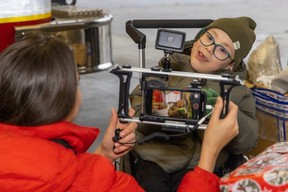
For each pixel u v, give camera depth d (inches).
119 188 37.5
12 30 103.8
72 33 114.3
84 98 143.5
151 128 57.6
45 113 34.6
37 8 107.8
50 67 34.5
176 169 56.6
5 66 34.4
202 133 56.1
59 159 33.9
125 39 200.4
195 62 56.9
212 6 199.9
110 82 161.9
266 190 40.1
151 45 165.6
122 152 48.8
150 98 45.8
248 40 57.6
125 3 219.9
